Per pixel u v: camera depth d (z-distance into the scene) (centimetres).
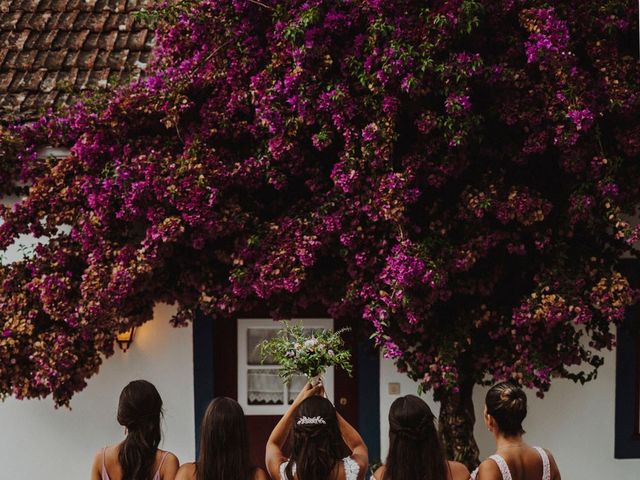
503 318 488
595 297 461
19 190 524
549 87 439
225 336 605
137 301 495
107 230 478
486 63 449
